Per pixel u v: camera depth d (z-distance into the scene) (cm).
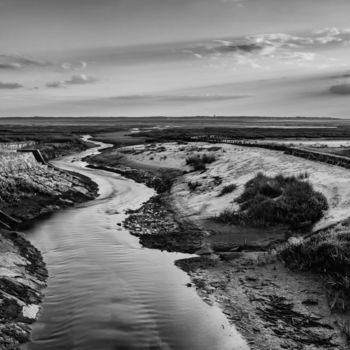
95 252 2145
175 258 2033
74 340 1284
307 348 1205
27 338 1297
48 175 3938
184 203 3181
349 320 1322
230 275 1747
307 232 2223
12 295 1512
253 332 1304
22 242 2194
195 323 1374
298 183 2811
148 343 1260
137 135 12075
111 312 1459
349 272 1553
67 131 15388
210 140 7050
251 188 2934
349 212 2231
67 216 3011
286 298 1503
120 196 3812
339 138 8812
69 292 1638
